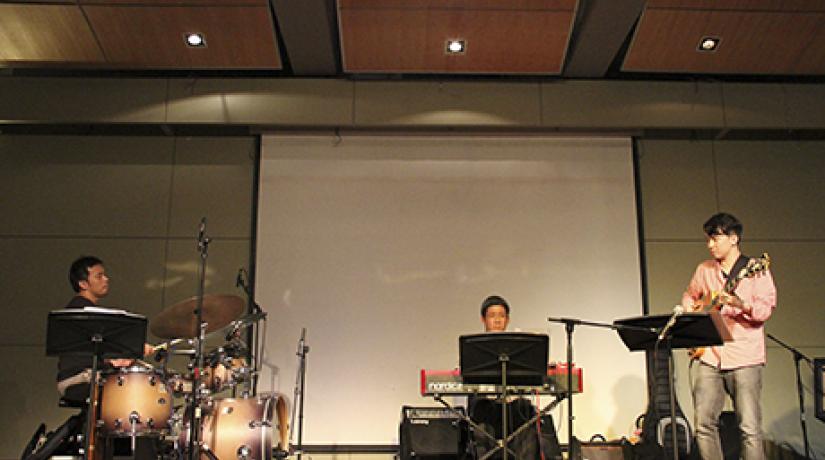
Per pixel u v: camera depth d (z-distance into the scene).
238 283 5.27
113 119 5.79
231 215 5.91
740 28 5.27
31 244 5.83
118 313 3.79
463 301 5.73
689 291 4.71
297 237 5.81
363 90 5.88
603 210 5.89
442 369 5.62
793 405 5.62
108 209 5.90
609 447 5.13
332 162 5.95
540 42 5.38
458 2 5.01
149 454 4.65
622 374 5.61
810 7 5.07
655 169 6.01
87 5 5.06
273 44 5.44
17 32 5.28
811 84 5.91
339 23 5.21
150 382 4.16
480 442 4.41
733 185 5.98
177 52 5.50
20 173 5.94
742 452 4.22
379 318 5.70
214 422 4.11
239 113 5.81
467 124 5.82
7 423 5.56
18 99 5.79
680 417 5.20
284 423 4.68
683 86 5.91
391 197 5.90
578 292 5.75
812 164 6.00
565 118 5.84
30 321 5.71
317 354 5.62
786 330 5.75
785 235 5.91
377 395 5.57
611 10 4.97
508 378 4.11
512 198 5.91
